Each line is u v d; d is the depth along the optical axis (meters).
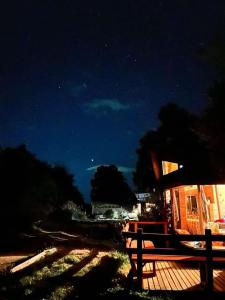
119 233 19.34
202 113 8.25
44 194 24.53
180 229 14.13
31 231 19.45
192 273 9.68
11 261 11.71
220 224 10.80
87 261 11.65
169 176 10.90
